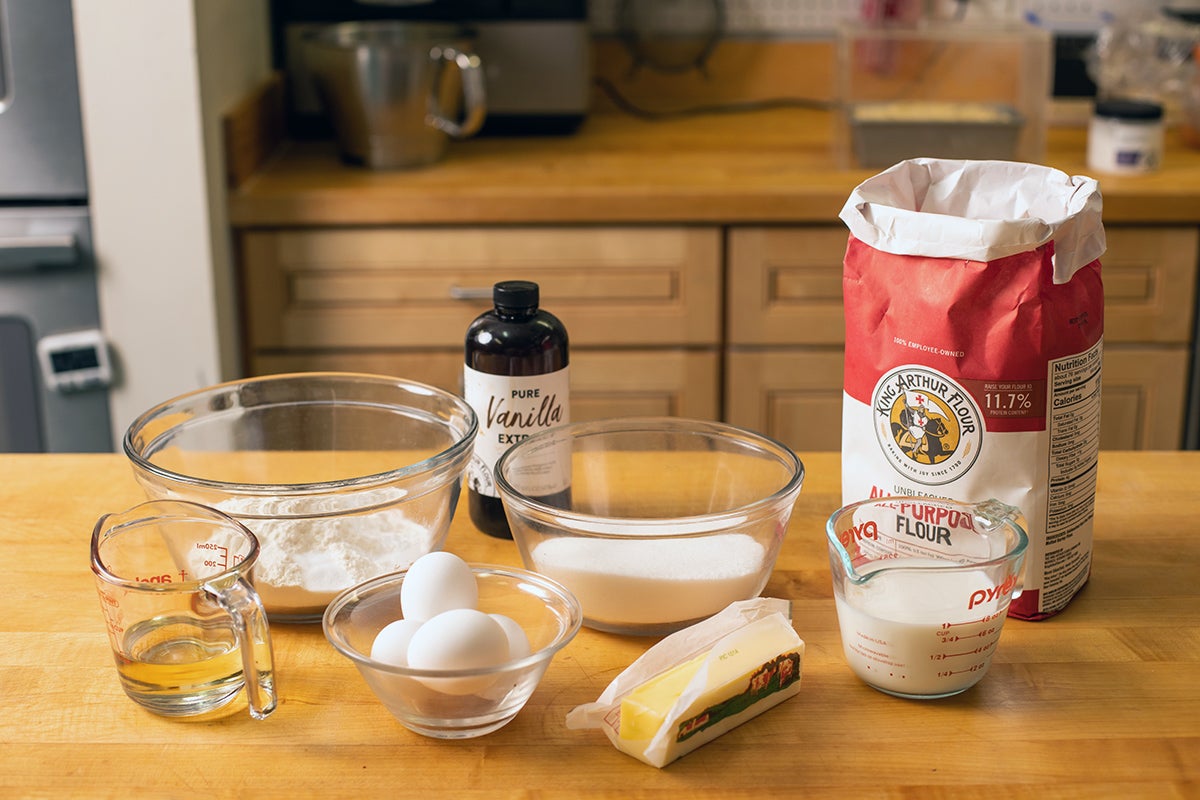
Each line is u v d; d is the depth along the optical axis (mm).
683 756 705
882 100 2146
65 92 1841
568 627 753
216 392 1003
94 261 1918
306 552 848
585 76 2309
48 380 1957
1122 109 2033
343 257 2006
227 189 1987
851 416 865
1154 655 806
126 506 1041
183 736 726
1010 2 2500
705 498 980
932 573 750
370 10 2275
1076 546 851
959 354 792
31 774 690
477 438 978
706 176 2037
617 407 2084
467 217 1969
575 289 2021
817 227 1988
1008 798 666
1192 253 1974
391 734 729
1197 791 671
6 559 947
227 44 2033
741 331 2047
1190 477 1083
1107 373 2043
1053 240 769
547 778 688
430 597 751
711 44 2594
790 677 754
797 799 668
